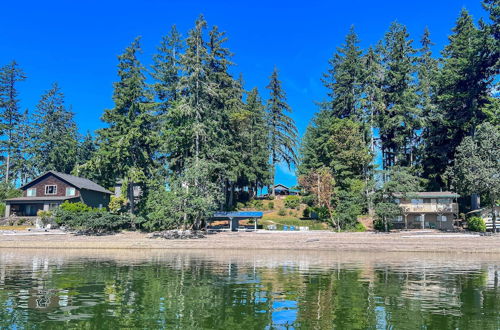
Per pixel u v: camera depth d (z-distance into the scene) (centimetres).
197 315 1161
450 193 4634
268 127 6706
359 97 5569
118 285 1662
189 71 4497
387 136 5694
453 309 1249
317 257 2878
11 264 2442
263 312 1200
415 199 4625
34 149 7256
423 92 5178
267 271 2108
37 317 1135
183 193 4162
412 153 5519
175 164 4775
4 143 7212
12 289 1570
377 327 1048
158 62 5378
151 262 2553
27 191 5716
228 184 6069
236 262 2542
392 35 5862
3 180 7300
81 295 1451
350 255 3045
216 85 4622
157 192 4322
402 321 1106
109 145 4731
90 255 3077
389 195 4306
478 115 4681
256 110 6272
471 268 2247
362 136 5262
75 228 4441
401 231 4247
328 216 4828
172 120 4603
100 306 1274
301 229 4634
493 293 1510
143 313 1183
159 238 4028
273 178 6844
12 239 3984
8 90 7344
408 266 2331
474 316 1162
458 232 4059
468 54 4553
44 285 1664
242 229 4694
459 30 5303
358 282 1750
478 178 3728
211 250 3509
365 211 5081
